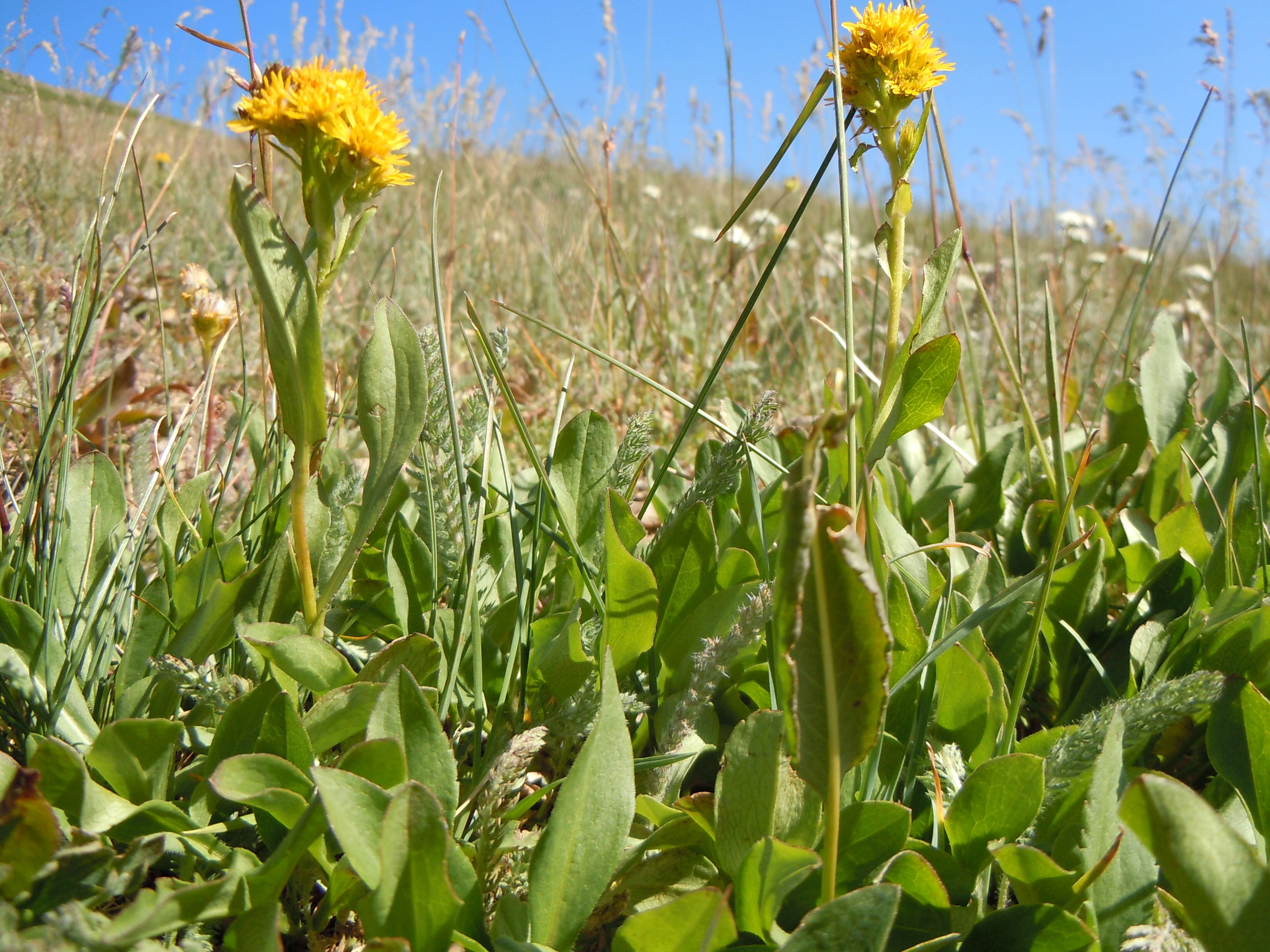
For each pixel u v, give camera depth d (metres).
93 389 0.39
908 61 0.23
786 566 0.17
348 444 0.42
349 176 0.21
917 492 0.39
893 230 0.24
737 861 0.21
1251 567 0.30
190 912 0.18
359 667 0.27
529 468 0.41
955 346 0.23
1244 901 0.17
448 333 0.42
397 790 0.20
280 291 0.21
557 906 0.20
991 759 0.22
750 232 0.84
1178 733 0.26
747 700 0.27
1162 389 0.39
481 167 1.06
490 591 0.29
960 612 0.28
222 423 0.44
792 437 0.33
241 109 0.21
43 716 0.23
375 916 0.18
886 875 0.20
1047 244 1.22
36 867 0.19
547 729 0.24
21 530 0.26
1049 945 0.20
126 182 0.90
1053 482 0.33
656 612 0.26
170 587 0.27
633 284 0.67
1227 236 0.87
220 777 0.20
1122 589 0.33
